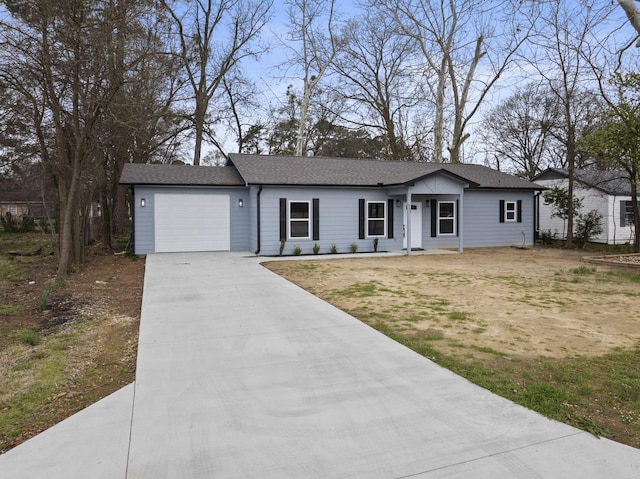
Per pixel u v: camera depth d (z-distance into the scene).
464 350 4.95
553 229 23.12
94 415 3.43
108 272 11.84
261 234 14.95
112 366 4.64
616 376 4.21
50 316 6.89
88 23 10.85
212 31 24.92
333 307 7.02
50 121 13.76
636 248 16.30
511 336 5.51
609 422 3.34
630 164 15.37
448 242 18.11
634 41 9.97
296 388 3.91
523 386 3.99
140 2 11.43
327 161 18.53
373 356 4.73
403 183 14.91
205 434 3.11
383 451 2.88
